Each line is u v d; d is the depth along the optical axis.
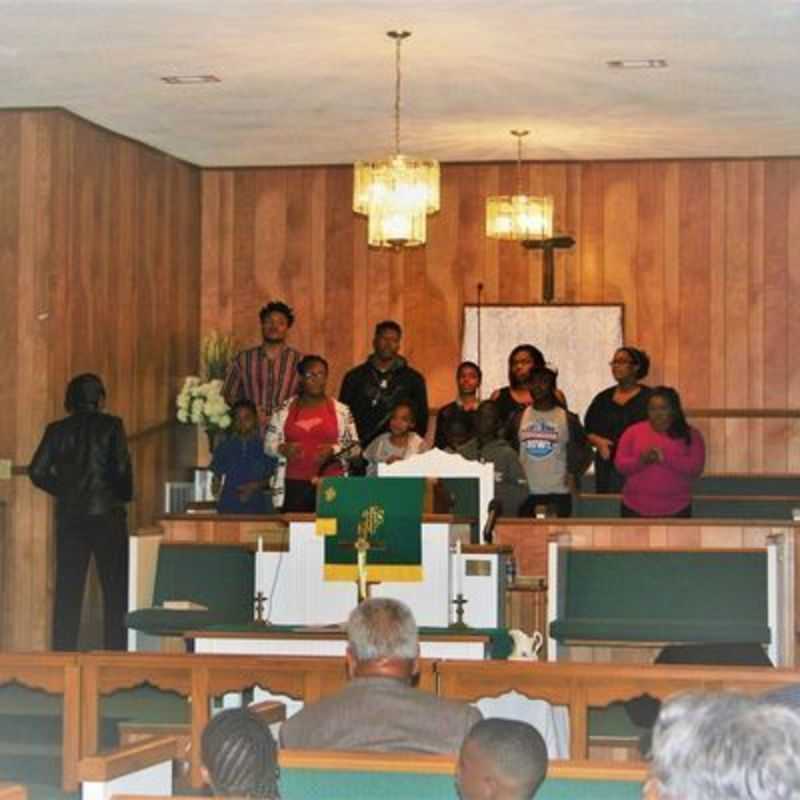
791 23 12.02
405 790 5.38
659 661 8.84
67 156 15.05
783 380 17.80
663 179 17.98
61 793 7.44
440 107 15.23
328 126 16.14
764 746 2.85
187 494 16.98
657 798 2.98
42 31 12.23
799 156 17.73
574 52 13.00
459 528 11.38
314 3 11.51
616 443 15.87
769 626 11.85
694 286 17.91
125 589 13.77
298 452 14.16
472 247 18.16
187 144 16.94
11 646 14.52
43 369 14.66
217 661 7.49
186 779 6.79
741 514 15.23
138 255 16.66
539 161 18.05
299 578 11.05
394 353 16.16
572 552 12.27
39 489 14.14
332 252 18.34
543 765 4.62
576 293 18.05
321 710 6.18
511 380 15.98
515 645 10.06
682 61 13.29
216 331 18.41
